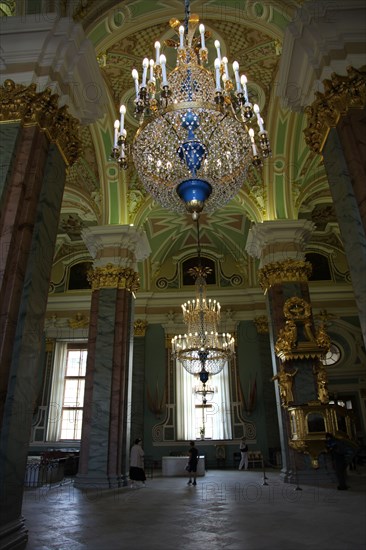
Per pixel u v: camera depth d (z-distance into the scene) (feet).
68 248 55.11
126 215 35.09
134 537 13.56
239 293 52.54
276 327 30.81
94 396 29.17
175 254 55.67
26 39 16.34
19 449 12.57
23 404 12.93
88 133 32.48
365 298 13.57
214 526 15.14
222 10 23.82
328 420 27.35
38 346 14.16
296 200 34.68
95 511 18.74
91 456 27.89
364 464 42.52
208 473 39.68
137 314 51.90
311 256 54.19
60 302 53.72
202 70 17.65
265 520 16.07
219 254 55.36
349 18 15.98
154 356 50.62
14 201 14.30
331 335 50.55
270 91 30.96
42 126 15.78
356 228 14.14
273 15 22.11
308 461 27.48
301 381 28.60
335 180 15.48
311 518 16.28
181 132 15.46
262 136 16.06
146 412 48.21
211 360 35.86
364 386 47.83
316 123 16.46
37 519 16.92
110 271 32.65
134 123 33.40
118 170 34.35
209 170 15.47
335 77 15.51
